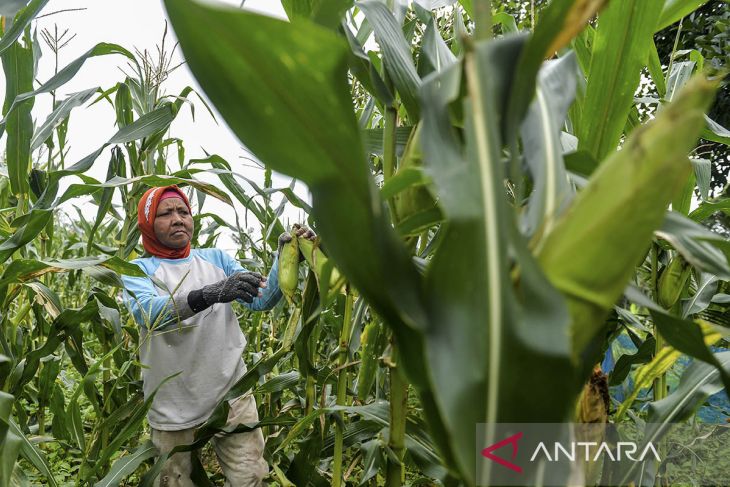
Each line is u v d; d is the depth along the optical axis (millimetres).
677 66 1933
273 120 560
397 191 749
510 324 509
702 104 517
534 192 708
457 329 536
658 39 3930
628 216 540
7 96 2256
